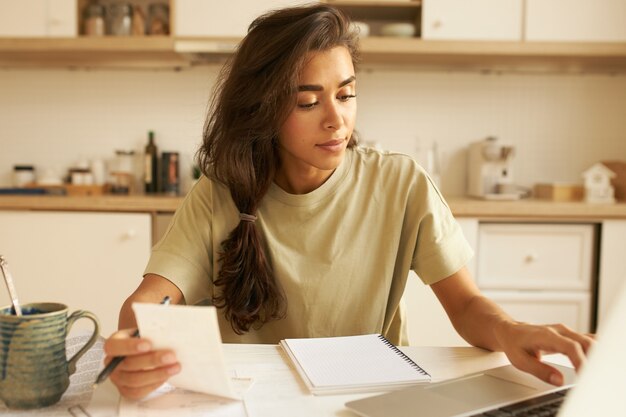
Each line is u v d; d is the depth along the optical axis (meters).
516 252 2.53
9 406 0.74
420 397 0.74
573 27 2.62
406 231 1.22
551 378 0.78
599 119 3.01
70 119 2.97
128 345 0.73
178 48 2.60
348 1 2.61
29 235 2.48
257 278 1.13
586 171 2.91
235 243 1.14
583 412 0.46
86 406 0.75
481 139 3.01
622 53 2.62
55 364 0.74
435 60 2.85
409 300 1.96
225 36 2.61
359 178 1.23
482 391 0.76
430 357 0.94
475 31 2.62
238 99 1.09
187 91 2.96
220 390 0.74
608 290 2.50
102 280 2.48
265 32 1.06
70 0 2.59
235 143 1.11
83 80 2.96
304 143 1.05
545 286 2.53
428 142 3.01
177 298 1.10
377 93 2.99
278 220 1.20
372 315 1.19
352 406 0.72
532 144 3.02
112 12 2.70
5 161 2.98
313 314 1.17
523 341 0.85
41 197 2.48
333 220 1.20
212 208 1.19
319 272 1.17
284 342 0.96
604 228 2.49
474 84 3.00
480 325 1.01
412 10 2.75
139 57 2.83
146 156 2.86
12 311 0.79
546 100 3.00
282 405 0.74
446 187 3.02
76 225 2.47
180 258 1.13
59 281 2.48
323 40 1.01
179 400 0.76
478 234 2.52
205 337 0.69
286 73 1.01
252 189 1.14
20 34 2.60
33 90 2.96
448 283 1.18
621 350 0.45
